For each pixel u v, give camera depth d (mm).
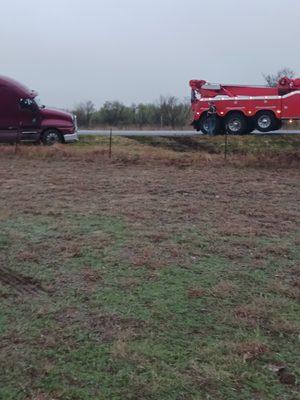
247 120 22406
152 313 4621
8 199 9609
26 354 3879
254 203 9594
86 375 3623
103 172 13352
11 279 5422
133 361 3805
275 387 3527
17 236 7016
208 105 22750
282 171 13875
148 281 5398
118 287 5223
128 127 43281
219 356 3893
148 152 16500
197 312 4668
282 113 21922
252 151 17688
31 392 3420
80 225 7699
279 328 4371
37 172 13273
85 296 4984
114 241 6828
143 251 6383
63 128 20203
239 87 22391
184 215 8469
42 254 6250
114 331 4258
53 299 4914
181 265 5918
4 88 19859
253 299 4977
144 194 10305
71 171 13492
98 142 20422
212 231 7465
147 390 3463
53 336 4160
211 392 3457
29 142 20234
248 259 6227
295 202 9773
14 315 4555
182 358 3861
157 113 47000
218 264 6000
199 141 19781
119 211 8672
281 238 7199
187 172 13492
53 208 8844
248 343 4078
